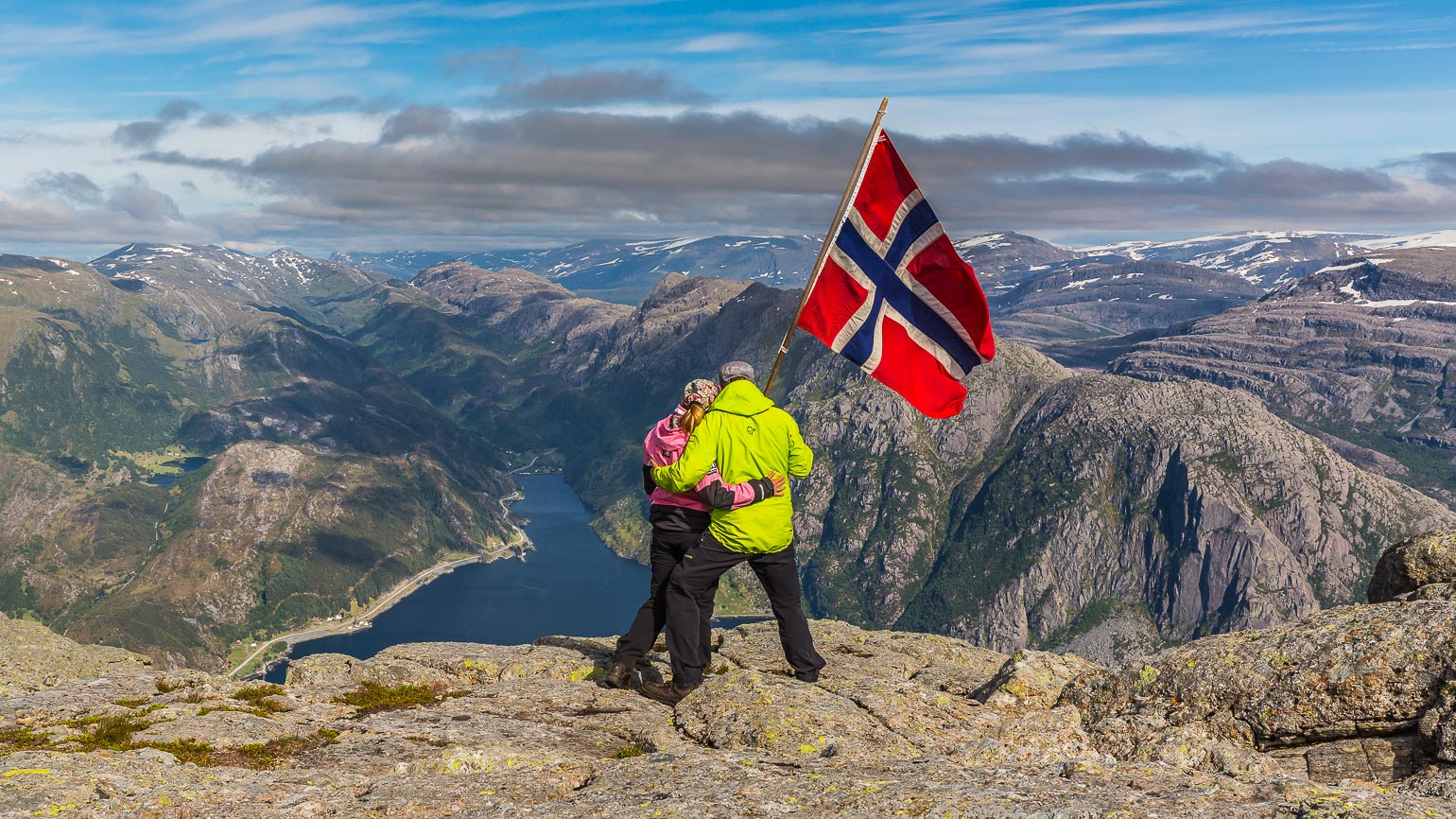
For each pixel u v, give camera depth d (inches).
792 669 529.0
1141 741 389.4
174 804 278.7
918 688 494.3
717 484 446.3
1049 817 243.1
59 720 430.6
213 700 466.6
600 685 525.0
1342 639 380.5
